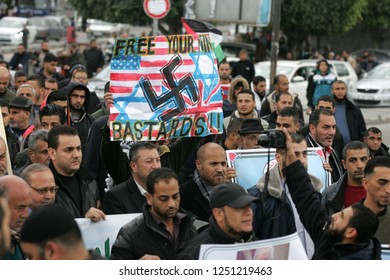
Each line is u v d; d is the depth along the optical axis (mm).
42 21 56594
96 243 7148
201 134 8586
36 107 13633
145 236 6770
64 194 7867
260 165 8555
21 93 12742
